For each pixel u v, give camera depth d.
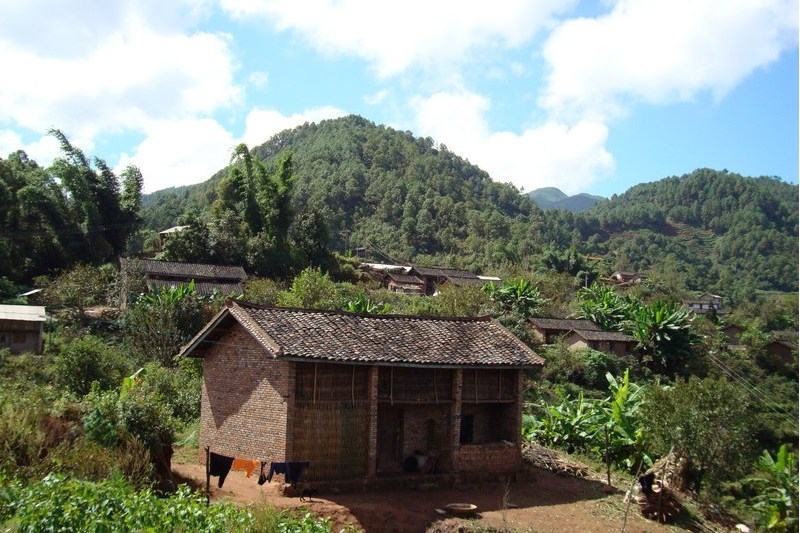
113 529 11.21
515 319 53.78
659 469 23.48
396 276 80.19
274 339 18.70
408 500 18.98
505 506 18.88
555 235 160.12
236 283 57.50
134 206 66.06
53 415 15.80
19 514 11.20
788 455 24.50
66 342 38.00
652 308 56.88
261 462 17.27
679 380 24.72
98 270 54.22
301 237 75.00
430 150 195.75
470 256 117.69
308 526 13.06
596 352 51.62
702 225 195.88
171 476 16.69
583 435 28.53
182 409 26.97
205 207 112.62
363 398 20.19
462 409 23.27
